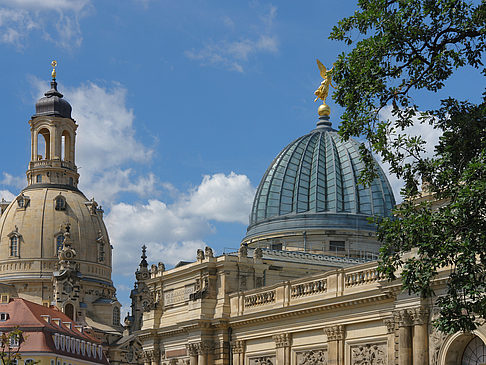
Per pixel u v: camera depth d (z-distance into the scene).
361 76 47.38
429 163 47.16
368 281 79.62
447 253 43.72
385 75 47.38
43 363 158.12
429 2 46.12
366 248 131.00
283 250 122.06
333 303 81.94
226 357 101.69
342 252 130.00
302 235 131.25
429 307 68.38
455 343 66.31
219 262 104.56
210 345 103.94
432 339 67.81
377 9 47.50
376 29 47.72
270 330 93.69
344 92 48.59
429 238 44.44
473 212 43.16
